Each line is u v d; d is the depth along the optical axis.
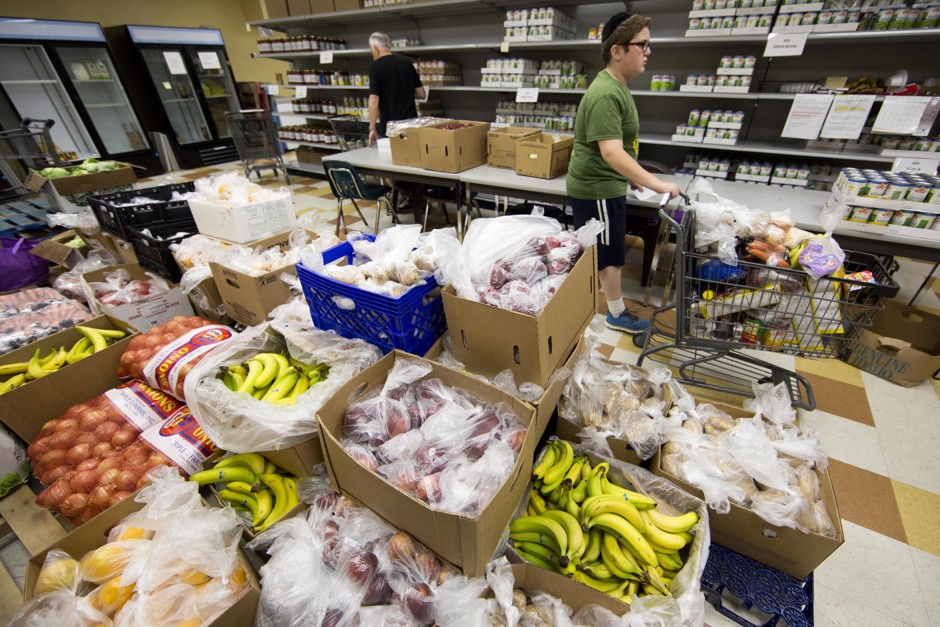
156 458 1.21
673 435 1.31
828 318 1.43
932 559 1.31
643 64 1.90
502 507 0.89
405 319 1.20
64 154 5.48
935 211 1.75
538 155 2.70
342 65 5.78
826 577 1.27
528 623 0.93
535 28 3.44
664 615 0.86
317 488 1.13
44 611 0.83
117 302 1.96
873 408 1.88
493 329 1.09
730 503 1.11
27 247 2.72
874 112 2.71
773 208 2.21
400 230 1.43
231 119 5.50
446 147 2.89
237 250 1.89
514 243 1.25
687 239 1.55
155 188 2.55
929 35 2.30
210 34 6.52
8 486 1.36
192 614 0.85
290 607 0.86
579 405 1.39
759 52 3.09
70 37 5.30
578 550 1.01
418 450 1.01
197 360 1.37
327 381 1.16
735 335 1.59
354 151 3.88
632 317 2.43
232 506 1.19
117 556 0.92
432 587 0.89
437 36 4.64
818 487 1.19
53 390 1.45
